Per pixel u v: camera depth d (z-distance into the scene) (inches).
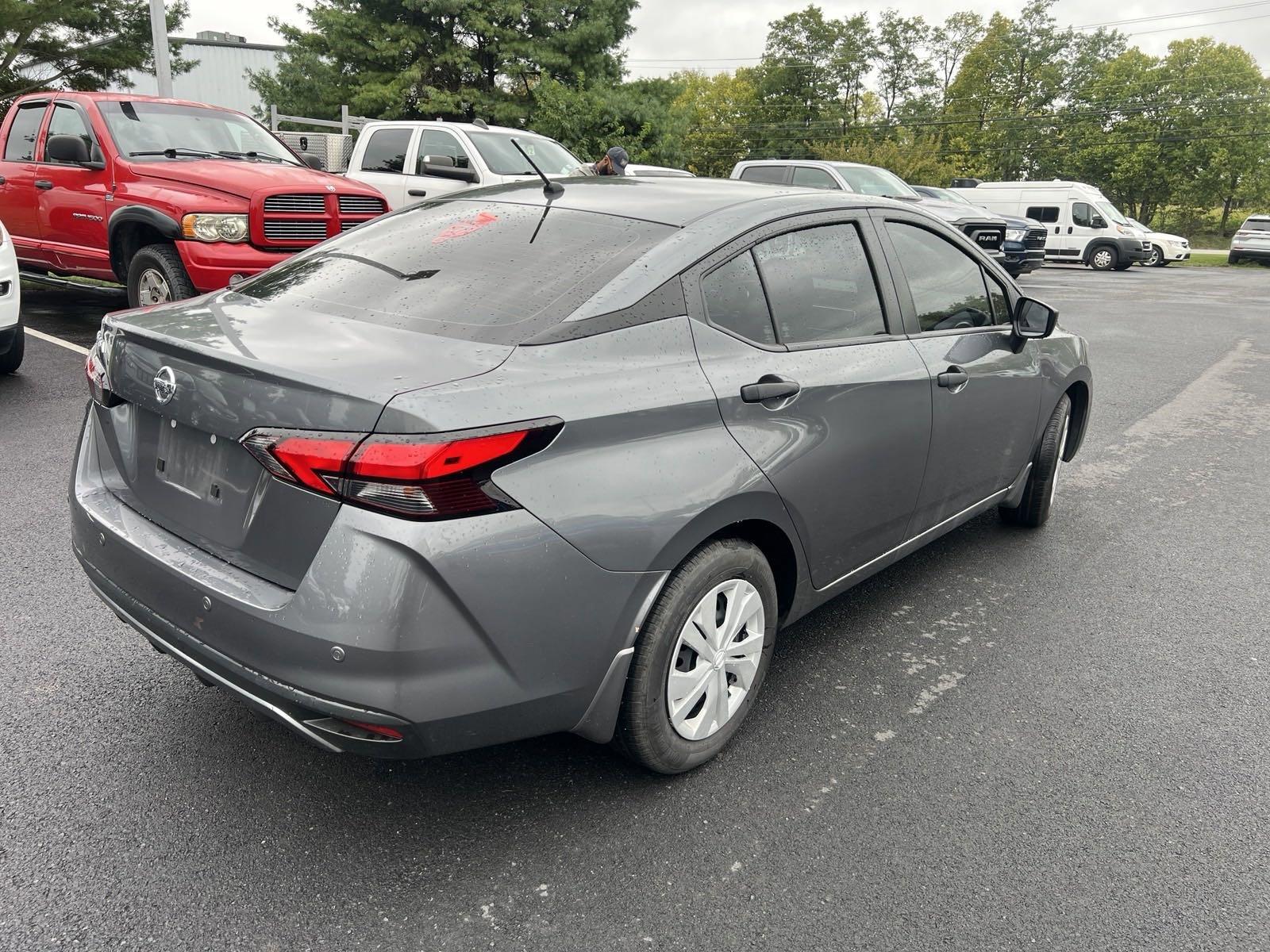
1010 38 3105.3
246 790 100.3
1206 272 1154.0
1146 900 88.4
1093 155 2965.1
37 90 992.2
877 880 90.1
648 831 96.2
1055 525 193.6
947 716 120.3
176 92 1528.1
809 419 108.6
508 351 88.0
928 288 138.8
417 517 76.4
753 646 108.6
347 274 111.2
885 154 1862.7
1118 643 142.4
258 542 84.6
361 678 77.3
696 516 93.2
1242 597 160.2
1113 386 346.3
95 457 107.4
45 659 125.3
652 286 98.6
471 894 86.7
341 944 80.4
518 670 83.3
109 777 101.7
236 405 84.0
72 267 324.2
